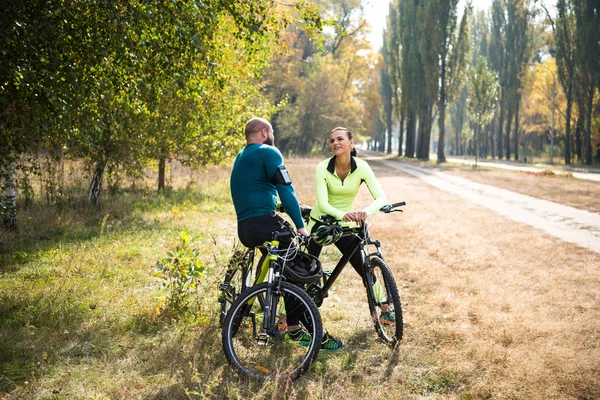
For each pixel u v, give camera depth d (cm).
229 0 571
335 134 423
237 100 1456
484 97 4462
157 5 511
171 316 459
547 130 6581
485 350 401
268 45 691
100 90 575
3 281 553
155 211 1076
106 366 365
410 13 5547
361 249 432
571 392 342
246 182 370
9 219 784
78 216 938
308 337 395
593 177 3012
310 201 1419
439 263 741
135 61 541
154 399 324
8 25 468
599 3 4403
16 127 577
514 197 1794
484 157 7838
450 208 1446
